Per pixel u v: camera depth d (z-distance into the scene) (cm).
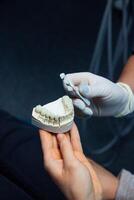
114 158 161
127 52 174
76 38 204
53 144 78
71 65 192
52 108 78
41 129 79
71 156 71
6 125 116
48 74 188
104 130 169
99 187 76
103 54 192
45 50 198
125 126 170
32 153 109
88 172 71
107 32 174
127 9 178
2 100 178
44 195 101
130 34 181
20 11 216
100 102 100
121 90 103
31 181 103
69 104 79
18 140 112
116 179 105
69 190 70
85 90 88
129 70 119
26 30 207
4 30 207
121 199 100
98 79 95
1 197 97
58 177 71
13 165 106
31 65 192
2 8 217
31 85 184
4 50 198
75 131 80
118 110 107
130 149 164
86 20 212
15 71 189
